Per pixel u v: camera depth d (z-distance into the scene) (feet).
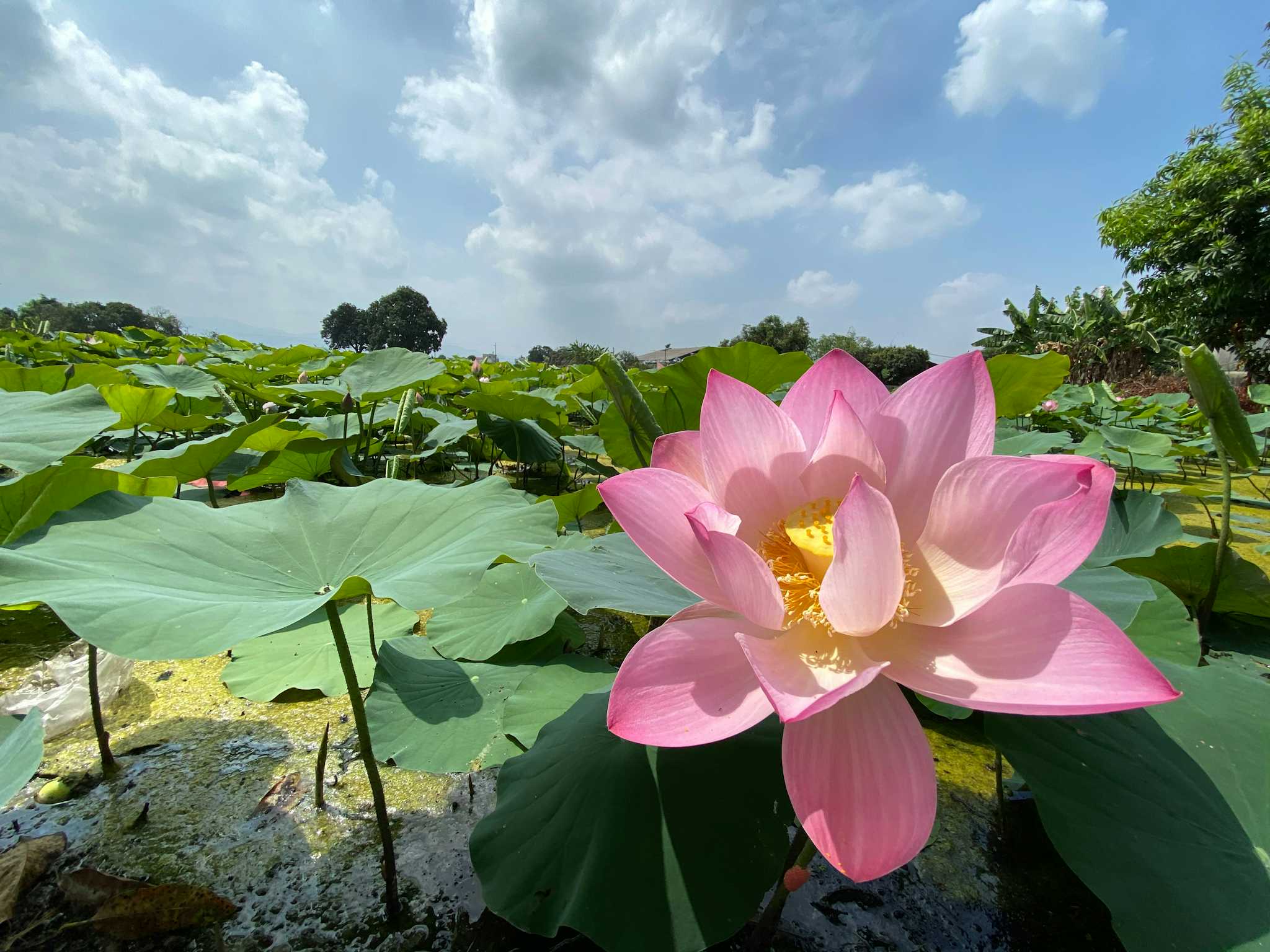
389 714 1.78
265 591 1.43
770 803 1.20
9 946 1.22
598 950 1.20
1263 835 1.05
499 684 1.92
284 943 1.23
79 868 1.35
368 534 1.74
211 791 1.63
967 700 0.90
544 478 6.02
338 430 4.82
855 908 1.31
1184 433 8.94
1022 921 1.28
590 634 2.64
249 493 4.49
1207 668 1.38
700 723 0.97
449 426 5.01
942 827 1.51
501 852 1.22
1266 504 5.19
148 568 1.37
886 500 0.95
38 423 2.21
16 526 1.74
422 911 1.30
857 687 0.86
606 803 1.24
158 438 5.47
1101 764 1.14
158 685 2.14
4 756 1.14
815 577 1.19
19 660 2.24
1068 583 1.63
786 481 1.26
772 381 3.57
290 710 2.01
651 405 3.44
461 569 1.47
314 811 1.57
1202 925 0.92
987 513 1.06
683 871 1.13
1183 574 2.36
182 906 1.26
